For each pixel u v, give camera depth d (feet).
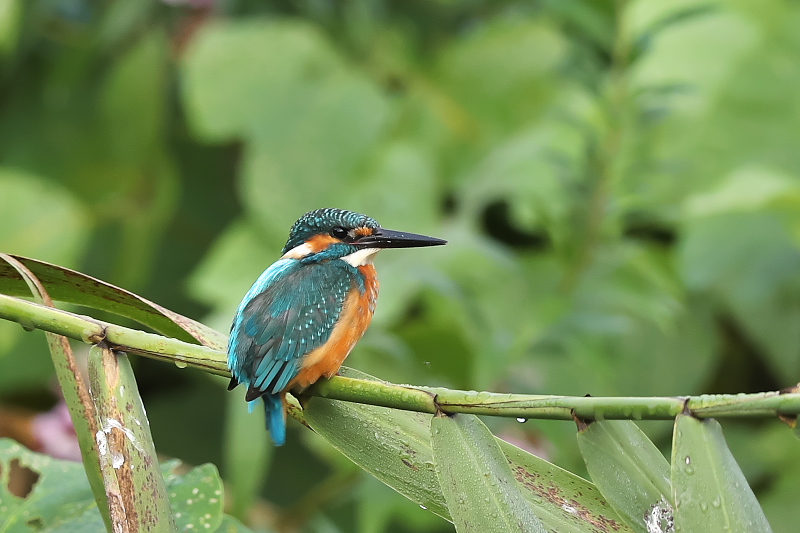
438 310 37.04
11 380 41.47
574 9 34.42
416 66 42.04
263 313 19.62
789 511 36.50
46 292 17.61
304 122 39.78
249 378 18.85
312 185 39.52
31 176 44.04
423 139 41.01
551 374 35.01
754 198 36.68
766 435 38.19
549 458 33.12
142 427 15.55
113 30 43.29
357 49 42.29
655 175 33.71
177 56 43.62
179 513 18.71
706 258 39.40
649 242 41.83
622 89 33.71
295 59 40.09
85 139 44.32
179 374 42.98
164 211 43.98
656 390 37.70
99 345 15.88
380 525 33.68
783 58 41.52
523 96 41.19
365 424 17.19
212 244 44.37
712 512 12.88
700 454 13.08
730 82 41.68
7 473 20.15
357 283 21.36
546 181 35.04
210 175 44.57
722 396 13.10
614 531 15.76
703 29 42.47
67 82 44.47
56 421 35.29
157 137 44.04
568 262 34.17
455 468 14.61
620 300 33.01
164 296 44.04
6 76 44.09
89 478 16.40
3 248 42.47
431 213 38.55
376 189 38.86
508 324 34.99
